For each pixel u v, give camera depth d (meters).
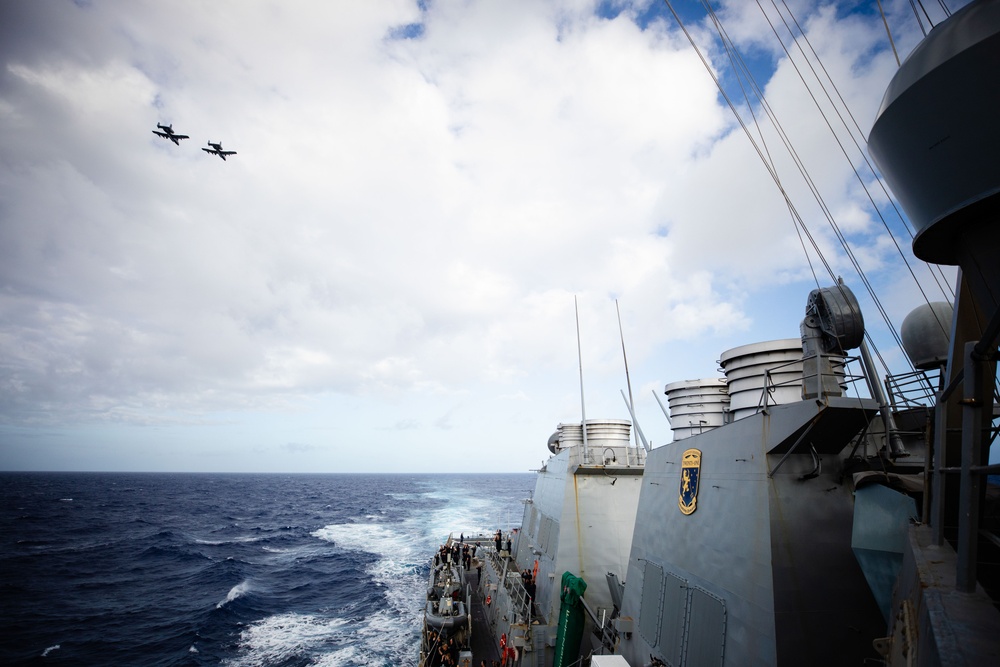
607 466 22.05
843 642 9.08
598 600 20.05
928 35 5.30
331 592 48.62
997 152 4.57
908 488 8.66
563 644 17.06
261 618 41.03
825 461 10.41
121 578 54.62
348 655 33.09
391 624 39.19
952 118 4.83
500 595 26.06
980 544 6.31
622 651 15.35
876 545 8.75
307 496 179.88
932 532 5.80
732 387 13.22
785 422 9.96
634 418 24.72
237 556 66.62
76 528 90.25
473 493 192.62
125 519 105.88
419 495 182.38
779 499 10.02
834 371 10.59
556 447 27.73
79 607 44.03
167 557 66.00
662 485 15.10
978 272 5.06
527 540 29.33
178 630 38.28
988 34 4.41
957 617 3.90
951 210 5.11
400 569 58.28
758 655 9.40
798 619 9.17
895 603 6.87
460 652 22.44
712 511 11.88
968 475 4.45
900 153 5.59
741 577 10.33
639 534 16.09
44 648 35.12
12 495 153.50
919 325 11.91
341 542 77.19
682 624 12.07
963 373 4.70
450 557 35.09
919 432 10.54
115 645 35.69
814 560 9.60
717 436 12.27
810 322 10.46
